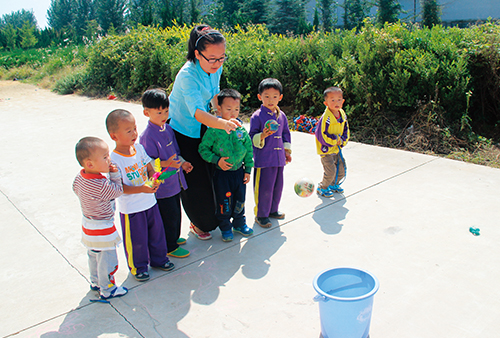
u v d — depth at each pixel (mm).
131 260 3000
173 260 3328
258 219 3898
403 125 6672
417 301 2697
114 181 2625
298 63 8336
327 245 3463
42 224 3994
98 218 2631
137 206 2865
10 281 3047
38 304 2766
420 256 3234
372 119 6906
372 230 3693
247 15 43781
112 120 2670
